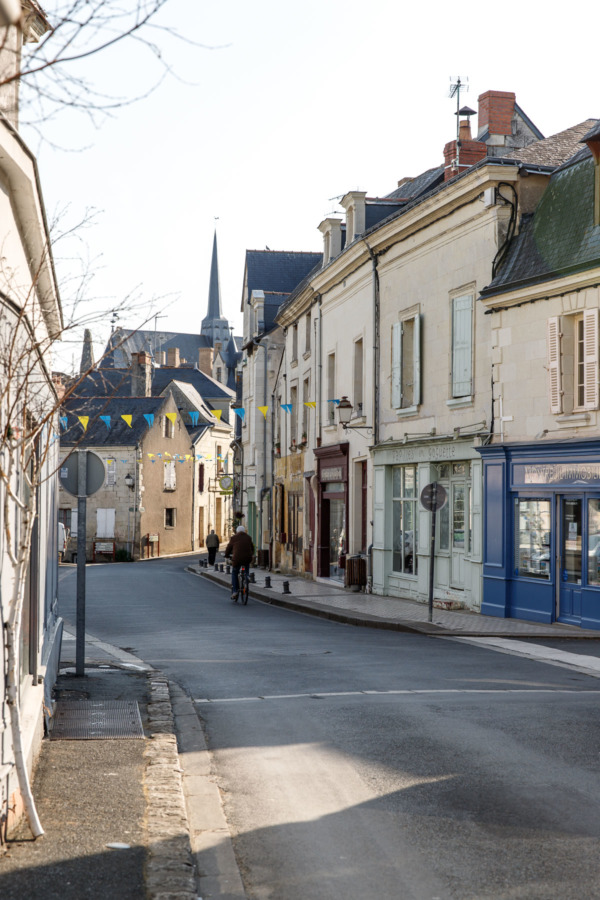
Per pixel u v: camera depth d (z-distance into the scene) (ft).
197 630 59.06
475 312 67.05
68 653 47.16
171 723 29.30
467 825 20.12
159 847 17.72
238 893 16.67
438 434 72.38
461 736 28.09
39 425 17.60
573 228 59.11
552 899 16.24
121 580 114.21
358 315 89.71
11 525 18.39
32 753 21.76
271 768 24.98
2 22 14.82
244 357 151.53
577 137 71.20
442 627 57.67
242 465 153.69
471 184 66.08
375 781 23.54
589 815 20.68
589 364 56.29
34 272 24.00
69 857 17.04
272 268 145.48
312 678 39.19
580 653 47.78
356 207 91.50
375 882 17.12
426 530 74.64
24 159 17.89
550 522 59.52
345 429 92.17
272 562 130.41
